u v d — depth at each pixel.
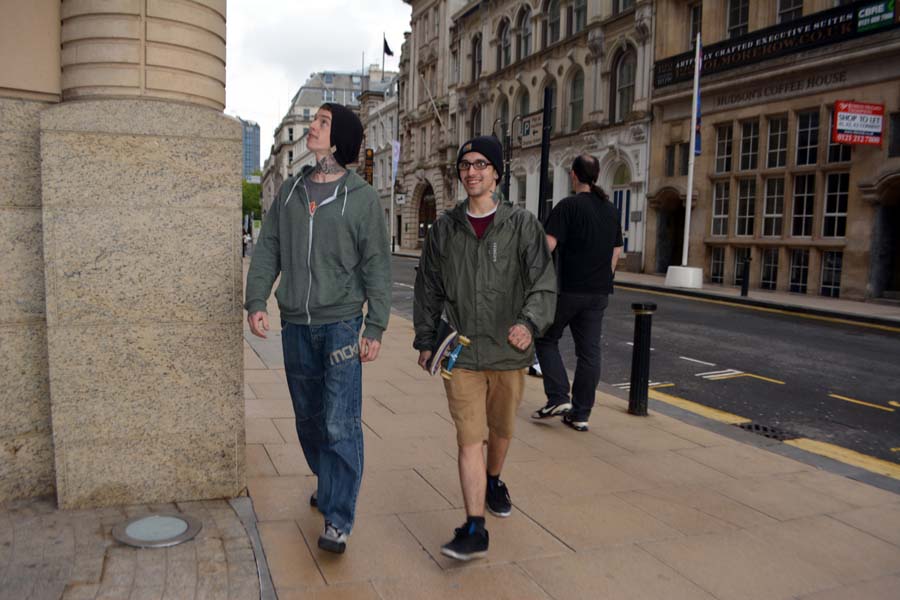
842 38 17.05
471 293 3.05
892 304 15.94
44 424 3.35
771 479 4.27
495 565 2.98
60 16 3.21
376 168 59.78
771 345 10.11
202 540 2.94
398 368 7.20
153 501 3.33
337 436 2.92
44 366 3.32
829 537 3.43
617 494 3.88
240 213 3.31
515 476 4.10
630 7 24.88
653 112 24.00
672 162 23.61
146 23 3.16
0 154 3.13
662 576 2.96
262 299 3.02
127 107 3.10
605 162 26.64
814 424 6.06
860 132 16.06
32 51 3.16
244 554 2.85
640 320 5.65
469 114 39.69
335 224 2.91
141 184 3.15
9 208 3.18
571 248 4.94
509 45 34.81
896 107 16.09
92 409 3.19
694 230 22.27
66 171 3.05
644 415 5.69
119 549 2.84
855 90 17.00
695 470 4.37
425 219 48.38
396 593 2.70
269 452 4.27
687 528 3.46
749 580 2.96
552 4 30.78
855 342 10.59
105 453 3.24
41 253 3.25
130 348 3.21
